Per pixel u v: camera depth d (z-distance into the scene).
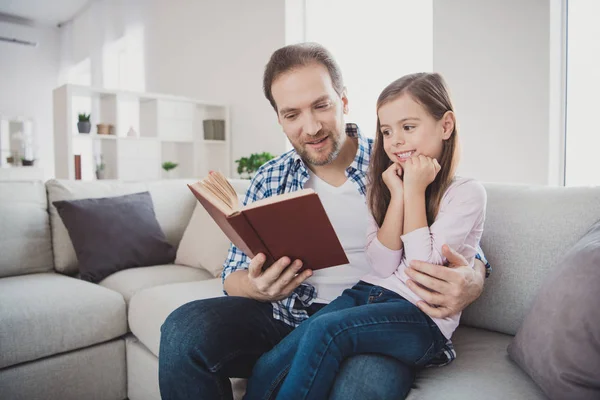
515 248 1.18
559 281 0.88
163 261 2.17
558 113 2.22
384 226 1.03
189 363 0.96
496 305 1.19
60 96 3.55
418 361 0.90
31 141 7.75
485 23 2.40
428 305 0.92
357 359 0.87
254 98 4.08
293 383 0.84
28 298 1.58
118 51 6.48
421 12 2.90
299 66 1.08
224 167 4.32
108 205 2.11
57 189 2.15
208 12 4.56
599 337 0.73
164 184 2.46
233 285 1.18
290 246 0.90
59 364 1.56
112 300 1.70
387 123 1.07
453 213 0.97
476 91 2.46
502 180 2.40
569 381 0.76
